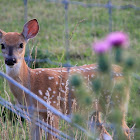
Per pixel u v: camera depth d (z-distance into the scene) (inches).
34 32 375.9
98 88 152.9
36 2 869.8
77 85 155.2
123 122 357.7
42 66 495.2
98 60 139.8
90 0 914.1
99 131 374.3
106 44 130.2
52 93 356.8
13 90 348.2
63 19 738.2
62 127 352.8
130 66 138.0
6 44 346.6
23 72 345.4
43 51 529.7
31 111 337.7
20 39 354.3
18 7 826.2
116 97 343.6
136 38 647.1
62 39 634.8
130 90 386.9
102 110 360.5
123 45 129.9
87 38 650.2
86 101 166.6
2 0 871.7
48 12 800.9
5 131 311.0
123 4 868.0
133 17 780.0
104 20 762.8
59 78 361.4
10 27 674.2
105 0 909.8
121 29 706.8
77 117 191.3
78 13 797.9
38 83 353.1
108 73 143.5
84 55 573.0
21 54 349.4
